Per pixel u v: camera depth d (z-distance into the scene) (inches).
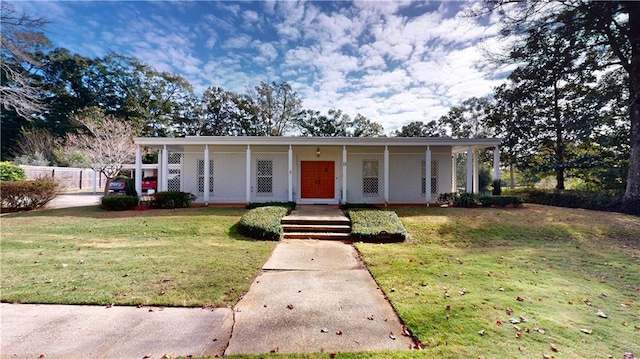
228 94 1181.1
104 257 216.2
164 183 444.8
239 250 243.8
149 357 100.3
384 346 106.6
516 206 417.1
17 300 143.4
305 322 125.6
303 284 173.0
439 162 511.8
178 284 165.8
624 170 517.3
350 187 510.0
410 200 508.1
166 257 218.4
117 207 403.9
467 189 457.1
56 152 890.7
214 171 505.7
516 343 105.8
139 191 436.5
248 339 111.7
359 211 362.3
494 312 130.6
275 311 136.4
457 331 114.6
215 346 107.1
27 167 793.6
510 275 183.6
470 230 308.3
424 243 275.9
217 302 144.6
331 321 126.5
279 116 1167.6
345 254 242.2
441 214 369.7
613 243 274.5
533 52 513.3
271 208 365.4
